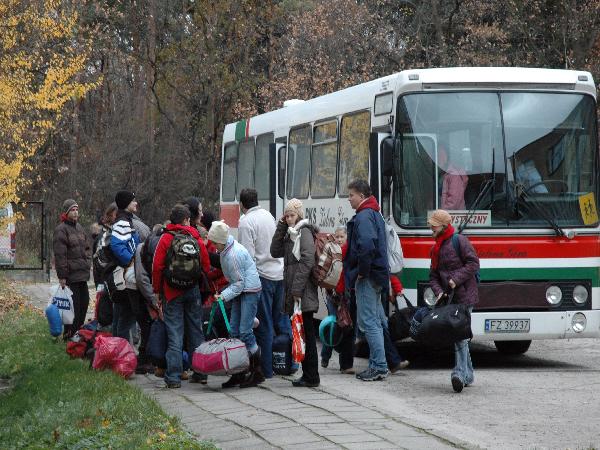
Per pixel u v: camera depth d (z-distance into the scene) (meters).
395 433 10.88
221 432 11.33
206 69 58.47
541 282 17.14
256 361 14.78
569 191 17.41
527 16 52.03
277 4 61.28
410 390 14.68
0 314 26.05
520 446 10.73
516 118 17.44
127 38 62.81
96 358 15.92
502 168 17.25
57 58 33.59
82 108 59.25
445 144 17.30
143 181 58.22
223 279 15.75
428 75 17.44
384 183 17.30
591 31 50.00
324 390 14.14
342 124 20.12
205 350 14.60
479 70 17.59
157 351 15.22
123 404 12.67
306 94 51.62
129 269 16.30
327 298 16.53
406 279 17.09
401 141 17.36
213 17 58.81
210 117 60.19
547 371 17.02
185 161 59.69
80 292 20.55
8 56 31.72
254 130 26.97
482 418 12.42
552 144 17.45
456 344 14.51
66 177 55.31
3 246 39.03
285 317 15.87
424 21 54.38
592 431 11.59
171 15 61.47
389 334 16.59
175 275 14.73
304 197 22.19
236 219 28.78
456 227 17.02
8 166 31.50
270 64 58.88
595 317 17.34
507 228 17.09
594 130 17.67
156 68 59.69
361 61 53.75
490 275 16.98
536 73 17.59
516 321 16.98
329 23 53.19
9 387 15.77
